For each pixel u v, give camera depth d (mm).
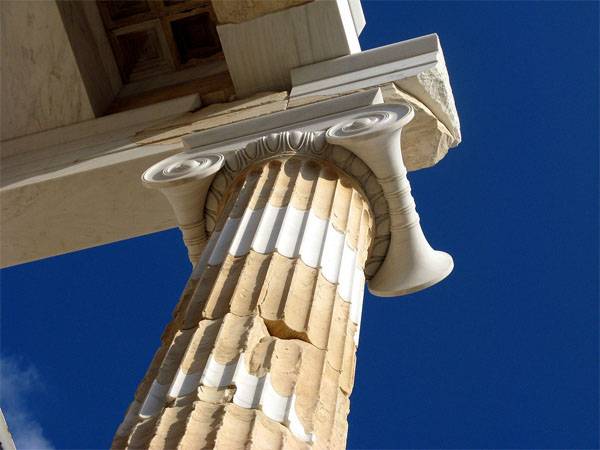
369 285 12070
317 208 10766
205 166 11766
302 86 13727
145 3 16828
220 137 12406
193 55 17000
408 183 11609
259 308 8820
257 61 14336
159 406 7711
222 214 11156
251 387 7707
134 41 17062
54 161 14680
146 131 14531
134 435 7387
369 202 11570
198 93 15297
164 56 16984
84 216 14367
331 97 13109
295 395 7754
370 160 11430
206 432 7055
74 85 15453
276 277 9398
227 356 8094
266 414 7398
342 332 9258
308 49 14141
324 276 9750
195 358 8133
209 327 8609
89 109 15430
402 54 13500
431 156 13258
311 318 8930
